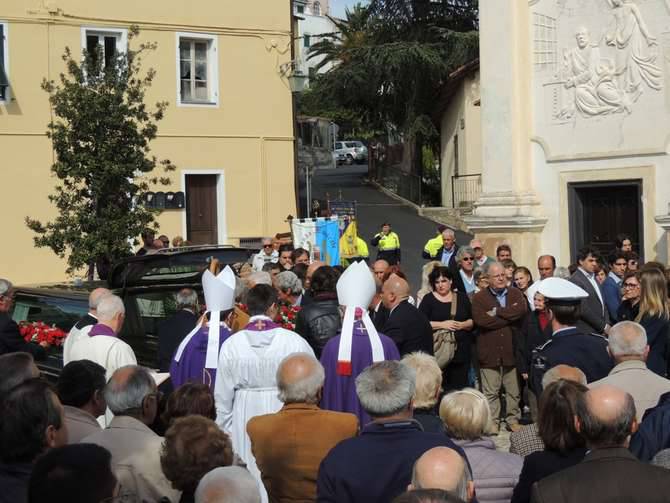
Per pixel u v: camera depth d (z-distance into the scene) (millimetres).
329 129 39844
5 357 5512
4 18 21469
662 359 8305
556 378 5293
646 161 15680
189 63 23719
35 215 21797
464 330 10289
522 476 4617
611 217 16344
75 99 15789
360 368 6703
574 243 16656
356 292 6801
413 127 35688
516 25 17047
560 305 7262
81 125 15820
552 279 7391
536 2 16906
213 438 4262
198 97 23812
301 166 36562
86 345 7305
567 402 4555
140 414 5141
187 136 23406
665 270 9438
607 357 7121
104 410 5594
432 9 39750
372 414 4621
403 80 35969
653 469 3871
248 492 3334
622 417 4062
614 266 11414
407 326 8258
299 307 9008
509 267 11844
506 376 10633
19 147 21656
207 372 7102
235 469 3418
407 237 29484
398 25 39938
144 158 16281
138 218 16188
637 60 15711
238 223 24062
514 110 17062
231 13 23844
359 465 4449
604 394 4137
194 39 23641
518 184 17094
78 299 9312
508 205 17000
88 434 5215
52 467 3348
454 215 32656
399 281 8391
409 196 36781
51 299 9531
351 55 37188
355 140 53938
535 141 17047
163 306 9562
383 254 23094
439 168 37562
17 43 21625
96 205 16156
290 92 24609
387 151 40625
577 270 11328
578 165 16516
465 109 33594
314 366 5254
